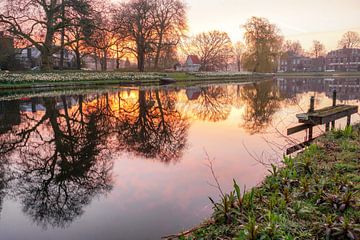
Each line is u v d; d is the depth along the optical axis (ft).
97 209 14.15
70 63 173.37
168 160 21.77
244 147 25.39
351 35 312.71
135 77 120.67
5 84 73.72
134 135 30.42
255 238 9.65
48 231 12.37
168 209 13.93
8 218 13.55
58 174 19.03
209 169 19.53
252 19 177.17
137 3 132.67
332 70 319.88
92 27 92.63
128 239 11.59
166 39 142.92
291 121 38.86
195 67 250.37
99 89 88.79
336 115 33.14
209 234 10.58
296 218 11.12
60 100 60.70
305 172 15.84
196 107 54.85
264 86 116.06
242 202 12.02
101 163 21.13
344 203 11.63
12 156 22.88
